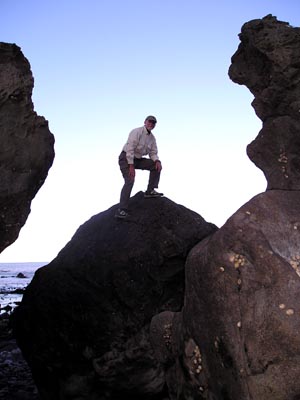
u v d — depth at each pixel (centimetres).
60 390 857
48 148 723
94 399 827
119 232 889
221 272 496
